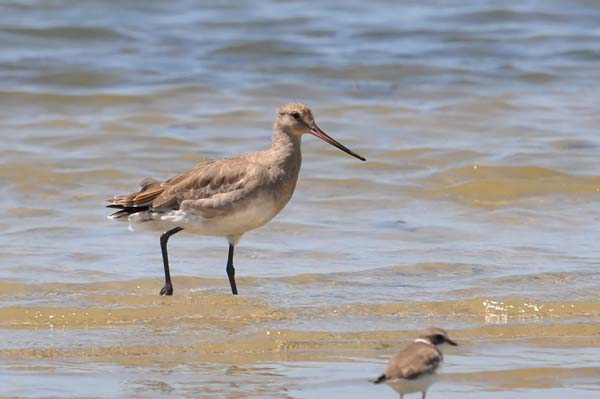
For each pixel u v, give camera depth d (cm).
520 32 3042
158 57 2750
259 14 3188
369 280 1441
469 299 1346
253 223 1408
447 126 2262
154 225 1422
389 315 1305
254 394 1083
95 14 3116
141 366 1151
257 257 1547
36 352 1180
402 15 3206
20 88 2484
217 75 2614
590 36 2995
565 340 1237
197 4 3275
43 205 1777
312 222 1703
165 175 1952
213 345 1205
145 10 3191
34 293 1377
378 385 1108
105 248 1575
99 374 1127
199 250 1575
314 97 2477
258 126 2267
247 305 1334
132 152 2066
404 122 2291
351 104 2409
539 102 2444
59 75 2577
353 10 3253
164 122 2269
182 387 1096
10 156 2006
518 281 1424
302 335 1232
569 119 2308
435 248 1577
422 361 1009
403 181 1914
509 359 1178
